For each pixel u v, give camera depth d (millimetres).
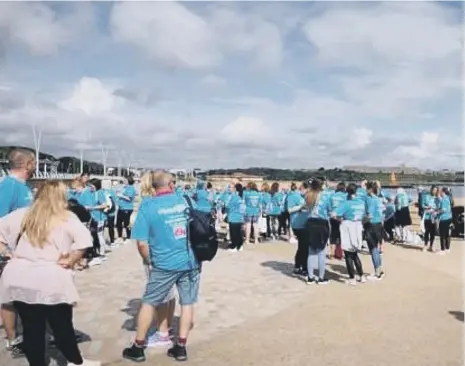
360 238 10602
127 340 6871
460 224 19516
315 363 5992
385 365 5938
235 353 6340
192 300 6164
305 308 8641
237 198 16422
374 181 12375
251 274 11938
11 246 5496
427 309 8523
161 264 5965
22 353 6172
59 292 5168
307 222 10695
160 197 6047
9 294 5137
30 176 6512
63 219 5305
